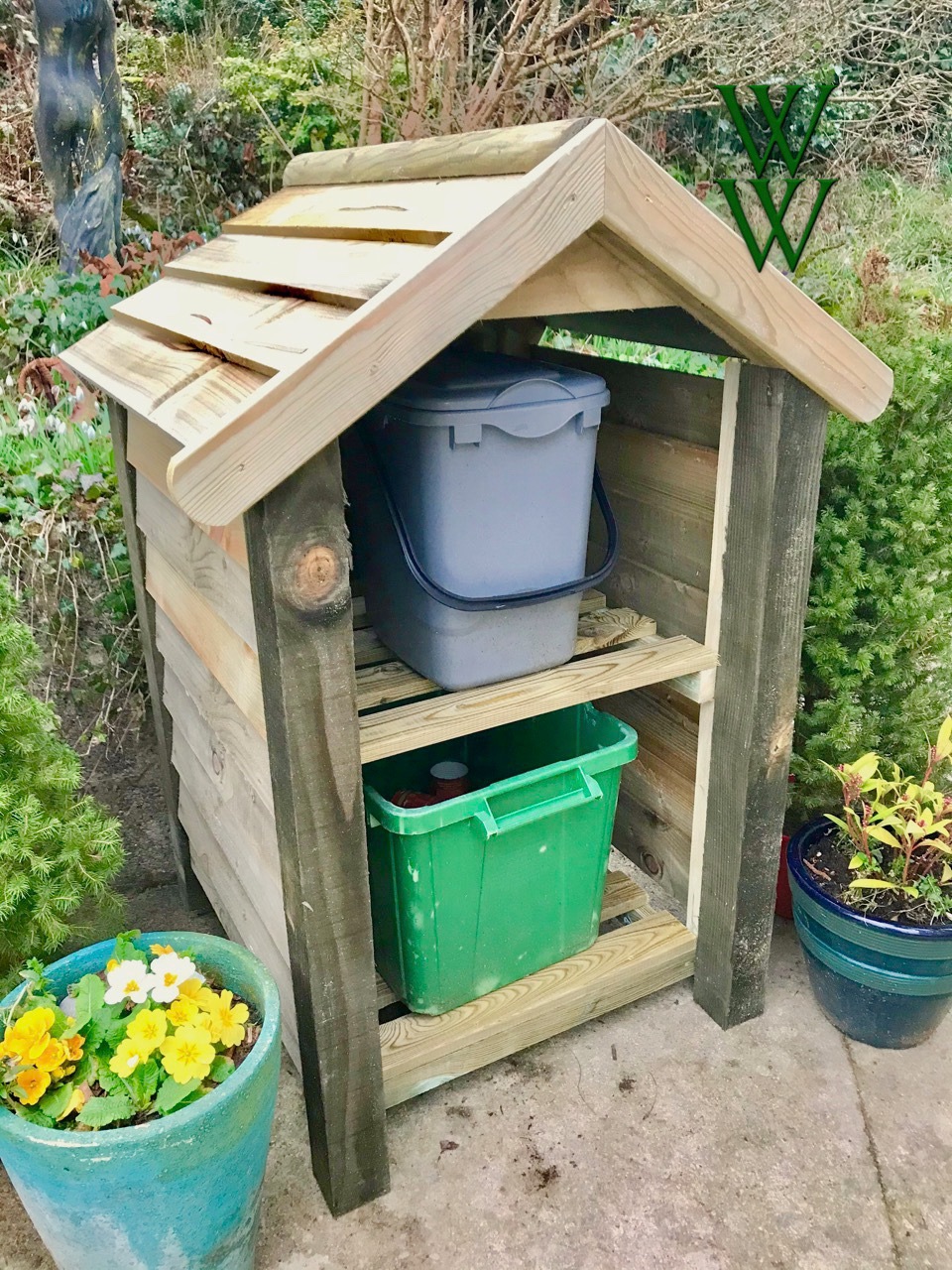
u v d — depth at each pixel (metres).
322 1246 1.57
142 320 1.82
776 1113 1.79
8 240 3.02
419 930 1.69
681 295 1.42
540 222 1.18
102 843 1.65
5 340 2.60
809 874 1.90
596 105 3.48
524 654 1.66
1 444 2.38
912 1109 1.80
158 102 3.40
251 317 1.44
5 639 1.64
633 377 1.92
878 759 2.04
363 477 1.66
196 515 1.12
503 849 1.72
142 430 1.83
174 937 1.55
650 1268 1.52
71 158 2.78
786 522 1.63
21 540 2.27
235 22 3.68
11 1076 1.30
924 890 1.81
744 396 1.62
